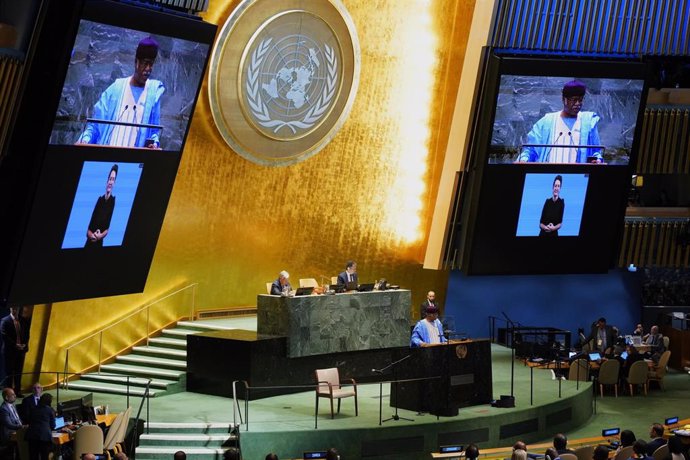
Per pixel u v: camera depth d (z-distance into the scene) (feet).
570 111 86.12
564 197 88.79
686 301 104.99
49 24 64.95
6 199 67.77
